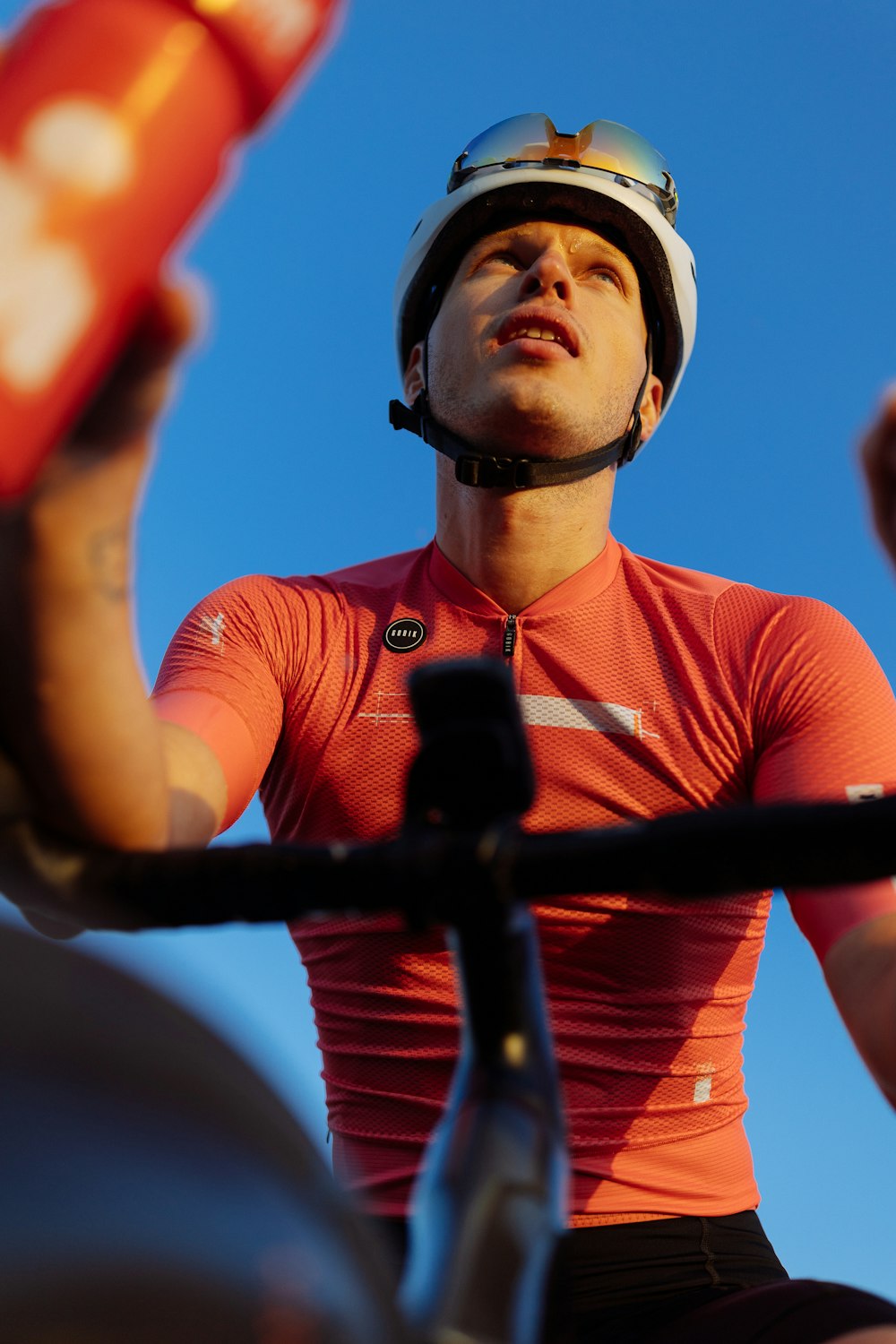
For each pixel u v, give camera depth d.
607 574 2.16
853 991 1.45
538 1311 0.58
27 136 0.54
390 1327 0.37
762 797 1.84
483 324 2.20
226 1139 0.34
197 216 0.61
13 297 0.52
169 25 0.57
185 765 1.66
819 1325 1.28
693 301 2.59
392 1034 1.79
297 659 2.04
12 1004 0.33
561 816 1.88
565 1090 1.72
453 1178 0.64
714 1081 1.80
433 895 0.68
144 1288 0.29
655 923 1.78
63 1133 0.31
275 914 0.76
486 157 2.45
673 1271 1.64
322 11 0.63
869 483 0.75
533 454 2.10
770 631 1.99
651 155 2.50
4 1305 0.28
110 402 0.71
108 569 0.81
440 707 0.70
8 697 0.85
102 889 0.80
